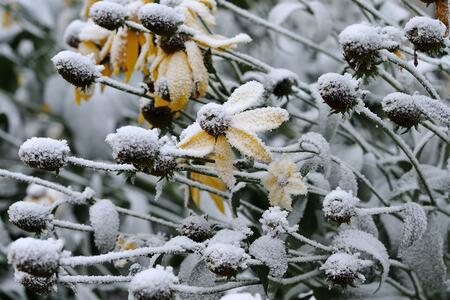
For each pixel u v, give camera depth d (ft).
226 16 3.54
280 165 2.45
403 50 2.39
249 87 2.44
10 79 4.33
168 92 2.56
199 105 3.17
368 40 2.35
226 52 2.65
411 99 2.37
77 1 4.26
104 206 2.52
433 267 2.51
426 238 2.51
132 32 2.69
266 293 2.38
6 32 4.23
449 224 2.63
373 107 2.94
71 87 3.61
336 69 3.40
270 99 2.72
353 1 2.59
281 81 2.63
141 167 2.34
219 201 2.69
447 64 2.44
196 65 2.56
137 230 3.24
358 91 2.38
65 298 3.26
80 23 2.84
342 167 2.51
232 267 2.31
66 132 3.85
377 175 2.80
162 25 2.50
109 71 2.78
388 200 2.60
